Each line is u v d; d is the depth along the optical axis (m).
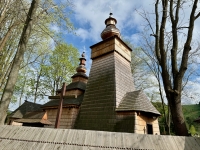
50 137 3.40
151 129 10.77
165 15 4.99
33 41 14.89
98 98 11.73
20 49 6.39
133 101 10.25
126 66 14.28
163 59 4.78
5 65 13.88
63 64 23.59
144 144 3.10
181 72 4.43
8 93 5.59
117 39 13.72
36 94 24.52
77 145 3.15
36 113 12.51
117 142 3.17
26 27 6.86
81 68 18.81
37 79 24.75
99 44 14.95
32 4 7.35
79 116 11.95
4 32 12.31
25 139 3.40
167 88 4.47
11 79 5.84
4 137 3.51
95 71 13.99
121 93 11.44
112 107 10.36
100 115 10.64
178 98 4.33
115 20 17.02
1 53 13.60
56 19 9.33
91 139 3.28
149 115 10.70
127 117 9.47
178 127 4.08
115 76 11.70
